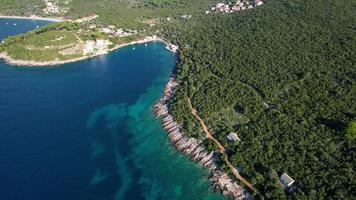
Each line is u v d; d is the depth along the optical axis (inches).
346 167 6855.3
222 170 7485.2
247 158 7534.5
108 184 7539.4
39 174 7755.9
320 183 6673.2
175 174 7755.9
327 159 7130.9
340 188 6476.4
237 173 7396.7
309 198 6456.7
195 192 7278.5
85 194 7278.5
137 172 7869.1
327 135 7667.3
